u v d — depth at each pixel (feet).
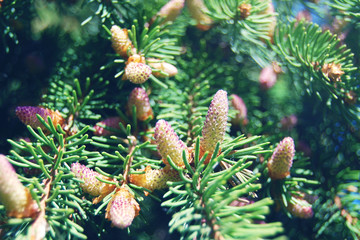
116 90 0.82
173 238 0.79
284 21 0.90
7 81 0.84
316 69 0.80
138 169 0.66
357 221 0.76
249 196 0.71
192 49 0.95
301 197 0.73
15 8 0.83
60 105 0.77
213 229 0.56
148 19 0.82
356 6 0.83
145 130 0.75
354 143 0.84
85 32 0.90
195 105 0.83
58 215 0.61
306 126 0.89
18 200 0.57
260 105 0.93
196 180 0.59
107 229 0.74
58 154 0.65
